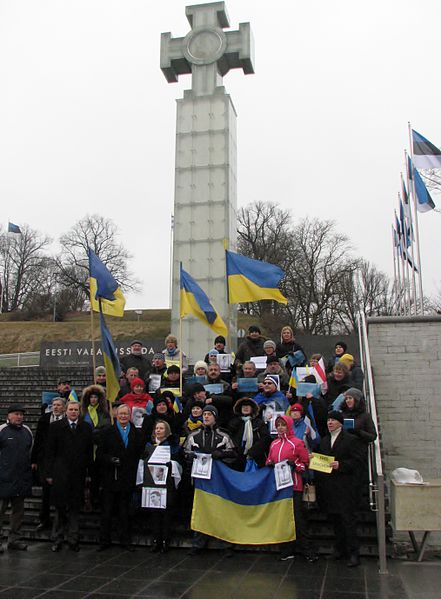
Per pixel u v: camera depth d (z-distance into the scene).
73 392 10.26
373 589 6.45
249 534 7.89
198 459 8.23
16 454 8.46
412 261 16.94
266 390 9.03
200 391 9.27
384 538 7.21
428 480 8.63
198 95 24.52
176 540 8.38
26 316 63.84
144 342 27.02
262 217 54.84
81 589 6.42
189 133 24.28
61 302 65.81
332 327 51.53
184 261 23.33
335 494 7.62
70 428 8.59
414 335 11.55
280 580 6.79
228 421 9.55
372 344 11.66
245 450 8.59
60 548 8.30
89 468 9.29
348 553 7.73
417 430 11.15
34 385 18.58
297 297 49.06
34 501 10.12
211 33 24.92
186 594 6.25
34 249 71.81
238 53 24.61
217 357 11.38
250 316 49.47
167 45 25.27
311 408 9.00
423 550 7.77
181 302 11.95
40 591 6.35
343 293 49.53
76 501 8.40
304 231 52.59
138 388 9.55
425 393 11.27
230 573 7.10
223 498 8.09
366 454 8.13
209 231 23.38
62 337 43.94
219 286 22.89
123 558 7.83
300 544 7.72
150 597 6.14
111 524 8.78
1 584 6.61
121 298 10.91
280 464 7.90
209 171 23.81
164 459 8.28
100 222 66.75
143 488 8.23
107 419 9.45
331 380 10.14
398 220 20.70
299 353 11.15
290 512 7.74
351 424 7.84
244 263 11.91
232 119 24.92
